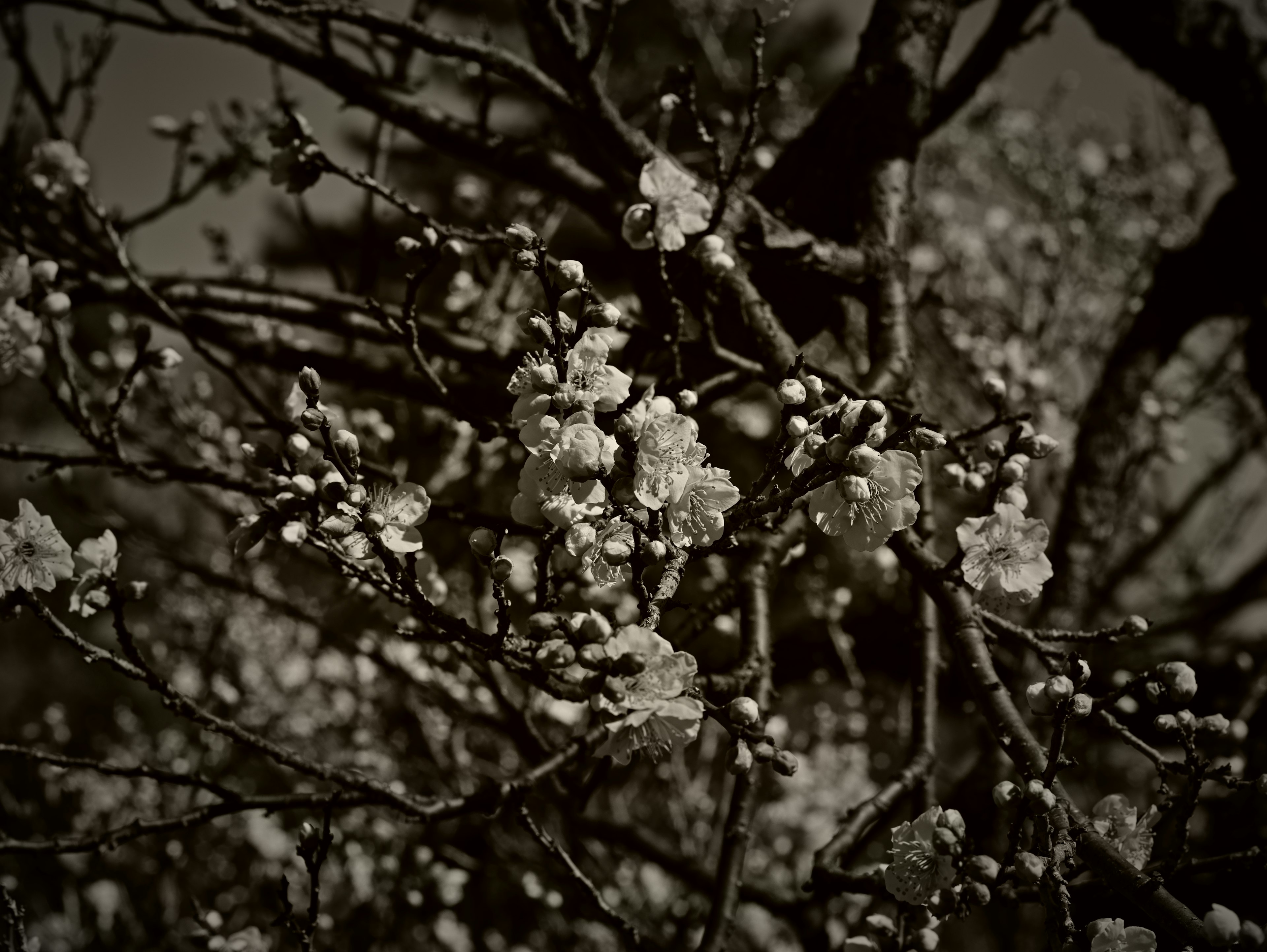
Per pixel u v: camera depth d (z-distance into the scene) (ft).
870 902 9.17
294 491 4.48
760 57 5.99
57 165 7.59
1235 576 16.29
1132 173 17.71
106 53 9.18
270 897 12.92
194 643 14.56
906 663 14.82
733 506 4.58
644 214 5.95
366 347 10.12
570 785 8.94
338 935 12.29
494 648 4.83
